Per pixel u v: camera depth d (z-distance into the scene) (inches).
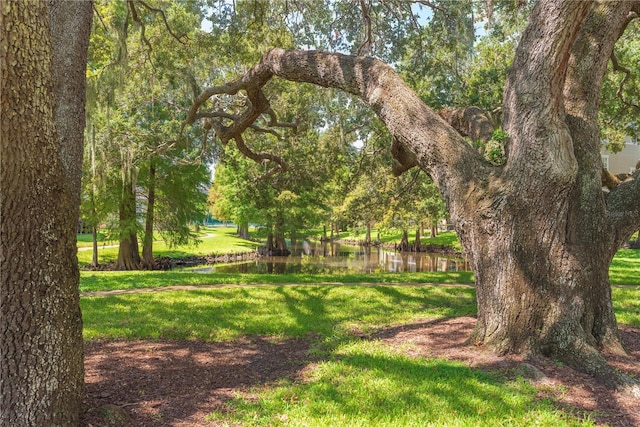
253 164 983.6
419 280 512.1
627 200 233.3
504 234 209.2
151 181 918.4
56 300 128.8
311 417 147.6
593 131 234.4
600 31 232.4
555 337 200.4
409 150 240.7
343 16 444.5
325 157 734.5
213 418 150.3
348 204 1151.6
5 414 121.5
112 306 356.2
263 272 888.9
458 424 140.9
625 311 341.1
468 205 217.5
